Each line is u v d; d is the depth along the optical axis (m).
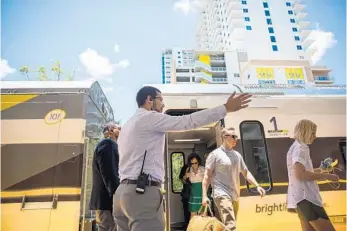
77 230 4.16
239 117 4.94
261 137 4.89
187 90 5.10
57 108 4.63
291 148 3.53
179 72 62.28
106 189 4.13
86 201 4.53
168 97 4.99
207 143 6.94
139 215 2.11
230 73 58.81
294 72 44.25
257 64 44.75
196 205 5.54
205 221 3.60
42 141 4.46
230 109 2.27
